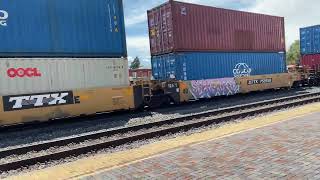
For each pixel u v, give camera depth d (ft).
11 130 44.91
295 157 20.40
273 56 82.94
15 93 41.96
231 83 71.92
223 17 70.69
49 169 24.12
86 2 47.93
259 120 40.42
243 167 19.38
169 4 62.69
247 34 75.87
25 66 42.63
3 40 40.91
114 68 51.13
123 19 52.19
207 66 67.41
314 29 100.53
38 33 43.60
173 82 61.36
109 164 23.56
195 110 57.06
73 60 46.75
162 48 65.98
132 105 53.16
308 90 91.04
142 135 33.32
